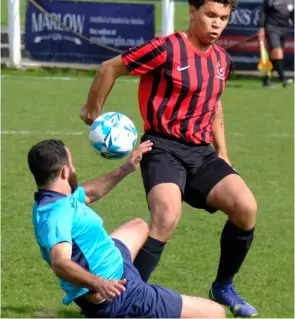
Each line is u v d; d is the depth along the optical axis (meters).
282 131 27.47
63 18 37.97
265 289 14.20
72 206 10.12
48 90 33.34
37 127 26.67
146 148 11.32
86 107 12.98
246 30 38.22
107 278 10.23
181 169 12.45
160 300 10.50
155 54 12.43
